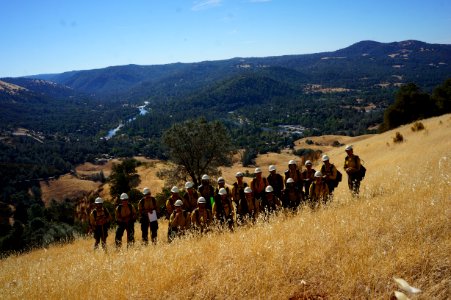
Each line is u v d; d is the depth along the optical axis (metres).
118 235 10.77
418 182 8.02
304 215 7.50
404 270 4.09
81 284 5.73
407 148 26.19
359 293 3.92
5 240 21.41
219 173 39.81
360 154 35.91
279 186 10.64
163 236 12.27
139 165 68.44
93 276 6.14
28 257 14.52
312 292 4.12
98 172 154.50
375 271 4.12
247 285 4.37
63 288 5.70
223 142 39.19
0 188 113.19
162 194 29.42
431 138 26.12
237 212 9.55
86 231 22.48
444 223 4.93
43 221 24.75
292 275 4.50
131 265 6.10
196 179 39.72
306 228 6.05
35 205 50.34
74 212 49.88
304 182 10.98
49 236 20.97
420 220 5.12
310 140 173.00
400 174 10.33
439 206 5.45
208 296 4.38
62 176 137.25
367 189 9.52
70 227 23.66
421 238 4.64
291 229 6.20
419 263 4.12
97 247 10.87
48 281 6.40
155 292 4.70
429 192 6.64
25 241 21.78
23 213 72.56
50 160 166.00
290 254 4.84
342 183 19.09
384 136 42.22
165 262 5.51
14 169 131.00
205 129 38.88
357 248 4.74
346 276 4.16
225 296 4.30
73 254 11.66
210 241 6.61
